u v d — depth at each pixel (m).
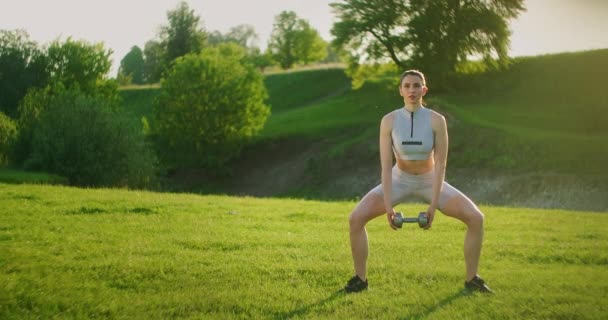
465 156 44.75
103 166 39.75
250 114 60.75
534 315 5.54
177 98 60.09
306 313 5.65
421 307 5.83
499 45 61.69
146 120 63.56
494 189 40.25
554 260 8.60
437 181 6.39
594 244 9.88
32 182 35.62
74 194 16.38
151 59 112.12
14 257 8.02
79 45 63.19
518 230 11.91
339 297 6.22
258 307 5.84
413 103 6.41
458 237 10.70
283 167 56.38
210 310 5.80
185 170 59.97
